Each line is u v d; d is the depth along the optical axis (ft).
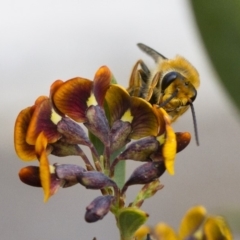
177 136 0.52
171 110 0.57
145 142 0.51
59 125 0.51
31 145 0.50
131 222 0.49
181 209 1.14
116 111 0.52
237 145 1.27
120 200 0.50
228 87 0.49
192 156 1.26
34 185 0.50
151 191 0.51
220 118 1.29
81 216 1.12
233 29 0.48
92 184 0.50
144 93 0.57
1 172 1.22
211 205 1.13
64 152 0.51
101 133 0.51
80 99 0.51
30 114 0.50
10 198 1.17
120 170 0.51
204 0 0.48
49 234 1.11
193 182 1.19
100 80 0.51
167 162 0.50
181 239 0.54
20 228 1.12
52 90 0.50
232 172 1.21
